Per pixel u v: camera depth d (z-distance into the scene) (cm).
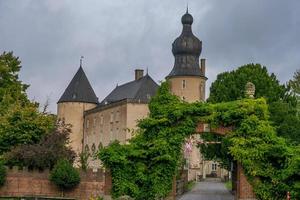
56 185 3684
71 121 11775
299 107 6047
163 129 3045
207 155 5831
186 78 10100
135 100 9838
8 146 4259
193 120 3028
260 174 2942
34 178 3703
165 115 3041
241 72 6066
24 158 3838
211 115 3006
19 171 3703
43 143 4009
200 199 4338
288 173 2841
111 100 11331
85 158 5919
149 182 3045
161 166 3033
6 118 4362
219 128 3020
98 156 3138
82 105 11838
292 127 4825
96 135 11156
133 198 3062
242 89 5888
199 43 10231
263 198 2942
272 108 5006
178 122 3044
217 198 4481
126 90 11044
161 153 3012
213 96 6144
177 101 3089
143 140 3094
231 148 2975
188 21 10281
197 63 10281
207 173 11081
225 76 6194
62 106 11894
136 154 3045
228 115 2981
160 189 3019
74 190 3678
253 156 2945
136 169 3067
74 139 11762
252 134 2973
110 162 3091
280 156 2914
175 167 3041
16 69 6088
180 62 10244
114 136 10300
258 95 5753
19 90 5856
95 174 3688
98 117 11138
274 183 2927
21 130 4262
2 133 4269
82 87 11988
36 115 4406
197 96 10106
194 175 9738
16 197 3572
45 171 3753
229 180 8600
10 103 5291
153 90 10231
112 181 3114
